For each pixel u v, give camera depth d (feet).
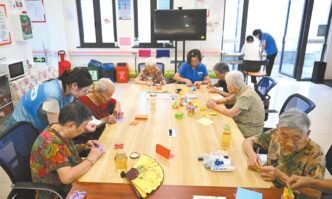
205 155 5.42
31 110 6.19
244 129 7.79
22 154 5.35
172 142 6.05
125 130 6.70
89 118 4.89
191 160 5.27
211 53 20.54
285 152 4.82
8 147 5.01
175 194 4.24
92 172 4.81
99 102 7.91
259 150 6.59
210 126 7.00
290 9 22.15
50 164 4.65
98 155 5.29
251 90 7.83
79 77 6.23
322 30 21.01
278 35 23.57
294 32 22.24
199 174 4.80
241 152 5.62
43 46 20.29
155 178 4.60
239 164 5.16
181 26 17.84
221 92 10.46
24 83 12.42
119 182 4.53
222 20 19.84
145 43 20.89
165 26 17.92
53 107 6.01
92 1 20.02
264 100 10.23
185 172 4.85
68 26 20.39
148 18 20.34
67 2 19.80
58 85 6.33
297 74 21.89
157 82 12.16
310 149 4.56
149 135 6.42
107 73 20.54
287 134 4.35
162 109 8.37
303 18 20.85
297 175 4.57
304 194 4.35
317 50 21.61
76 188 4.36
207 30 20.01
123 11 20.13
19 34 13.60
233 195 4.24
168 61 20.59
